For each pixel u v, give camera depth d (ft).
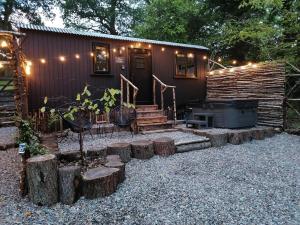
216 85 34.09
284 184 13.12
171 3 49.32
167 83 32.96
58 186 11.36
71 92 26.55
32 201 11.22
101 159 15.58
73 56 26.63
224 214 10.09
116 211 10.46
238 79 30.68
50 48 25.34
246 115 25.09
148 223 9.53
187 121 26.40
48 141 18.15
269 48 35.06
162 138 19.49
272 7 34.27
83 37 27.09
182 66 34.47
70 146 18.86
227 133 22.18
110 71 28.81
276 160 17.34
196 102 30.96
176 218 9.84
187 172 14.97
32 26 24.98
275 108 26.58
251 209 10.45
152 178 13.97
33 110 24.57
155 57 31.99
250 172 14.98
